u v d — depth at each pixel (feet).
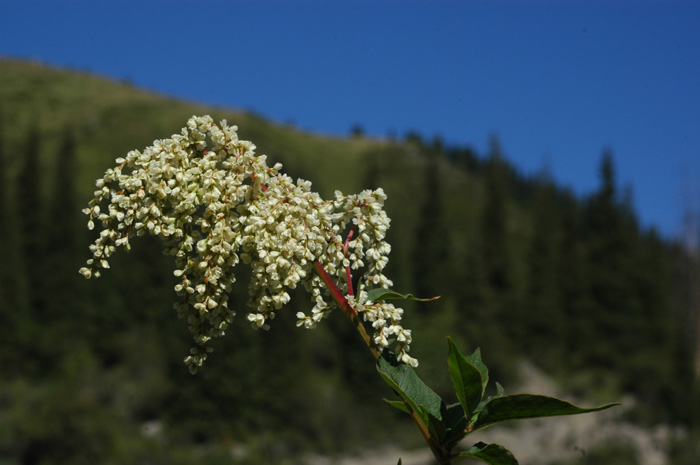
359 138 476.54
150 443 131.95
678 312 226.38
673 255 232.94
